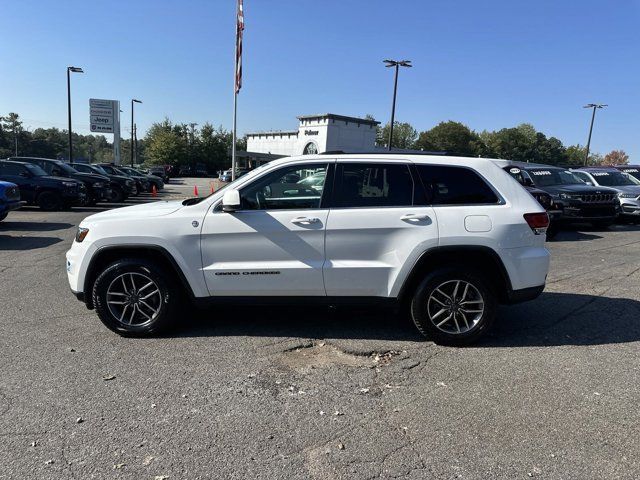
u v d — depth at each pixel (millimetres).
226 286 4504
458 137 99312
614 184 14945
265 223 4410
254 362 4137
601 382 3791
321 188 4492
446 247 4309
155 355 4262
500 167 4590
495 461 2791
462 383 3764
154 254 4617
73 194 16609
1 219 11805
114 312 4652
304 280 4434
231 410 3342
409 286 4520
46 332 4824
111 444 2932
